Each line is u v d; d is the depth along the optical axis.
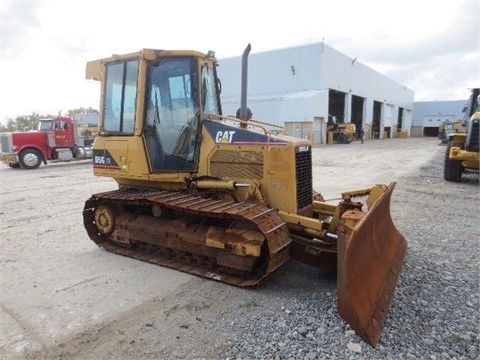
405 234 5.41
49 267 4.30
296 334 2.86
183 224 4.21
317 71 31.08
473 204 7.43
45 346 2.76
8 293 3.64
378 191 4.29
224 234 3.88
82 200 8.34
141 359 2.60
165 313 3.22
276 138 4.06
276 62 33.19
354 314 2.78
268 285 3.75
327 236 3.74
